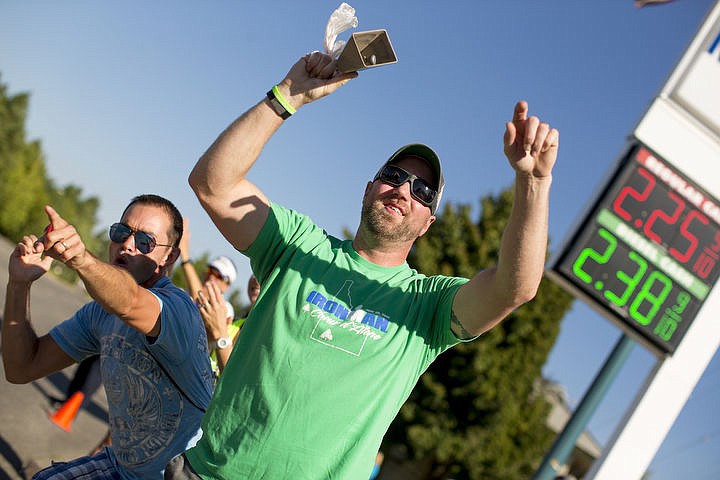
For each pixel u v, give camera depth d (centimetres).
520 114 218
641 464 659
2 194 4781
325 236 283
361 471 248
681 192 676
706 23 670
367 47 251
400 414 2381
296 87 259
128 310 283
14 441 626
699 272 674
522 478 2522
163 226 346
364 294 261
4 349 332
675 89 666
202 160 262
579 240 657
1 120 4897
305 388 245
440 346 269
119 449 325
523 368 2395
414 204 267
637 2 625
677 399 665
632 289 659
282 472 242
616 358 855
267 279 275
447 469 2472
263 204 275
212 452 252
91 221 7781
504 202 2477
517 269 234
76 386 753
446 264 2408
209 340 431
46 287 2130
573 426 862
